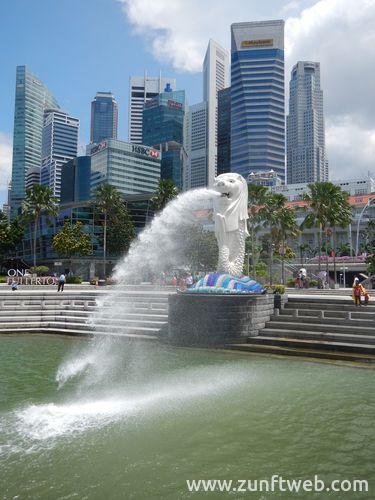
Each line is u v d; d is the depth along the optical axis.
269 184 140.62
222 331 15.21
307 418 8.03
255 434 7.25
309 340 14.30
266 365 12.43
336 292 31.52
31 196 55.88
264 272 51.31
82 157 136.25
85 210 69.69
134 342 16.20
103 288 33.81
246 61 162.12
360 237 94.81
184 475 5.80
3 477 5.71
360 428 7.53
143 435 7.16
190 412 8.34
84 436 7.09
